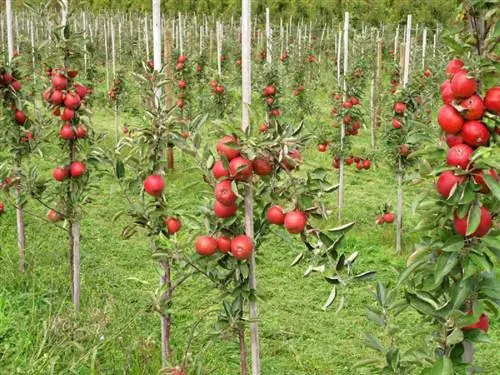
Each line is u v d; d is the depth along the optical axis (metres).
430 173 2.73
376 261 8.26
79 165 5.72
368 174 13.28
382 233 9.20
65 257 7.36
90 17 35.00
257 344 3.65
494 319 6.33
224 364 5.27
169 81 4.25
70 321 5.29
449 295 3.00
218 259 3.45
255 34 28.06
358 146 15.52
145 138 4.25
